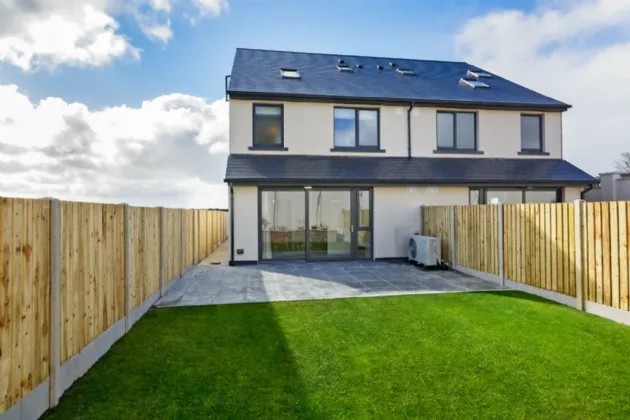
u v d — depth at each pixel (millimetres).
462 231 9258
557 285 6160
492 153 12812
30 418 2662
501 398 2973
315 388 3166
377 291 7117
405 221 11672
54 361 2971
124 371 3551
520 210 7125
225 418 2711
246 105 11273
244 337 4480
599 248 5312
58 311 3062
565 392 3064
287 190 11094
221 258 12961
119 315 4648
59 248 3135
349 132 12117
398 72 14922
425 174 11438
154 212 6465
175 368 3598
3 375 2379
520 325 4859
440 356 3842
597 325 4832
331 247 11359
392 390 3121
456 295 6703
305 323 5031
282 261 11078
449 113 12781
